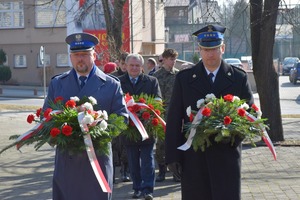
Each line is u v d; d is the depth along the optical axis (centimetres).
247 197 832
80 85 552
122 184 969
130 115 771
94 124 514
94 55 558
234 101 536
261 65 1435
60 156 536
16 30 4972
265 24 1420
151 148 846
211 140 538
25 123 2106
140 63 890
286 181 952
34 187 952
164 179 988
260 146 1384
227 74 559
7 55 5003
